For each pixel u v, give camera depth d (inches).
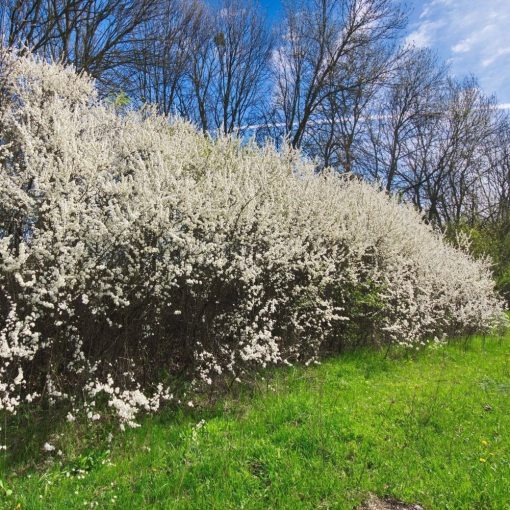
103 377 185.2
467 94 1042.7
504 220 914.7
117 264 194.2
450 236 737.0
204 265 210.2
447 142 1056.2
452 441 175.9
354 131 940.0
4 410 160.6
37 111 212.8
